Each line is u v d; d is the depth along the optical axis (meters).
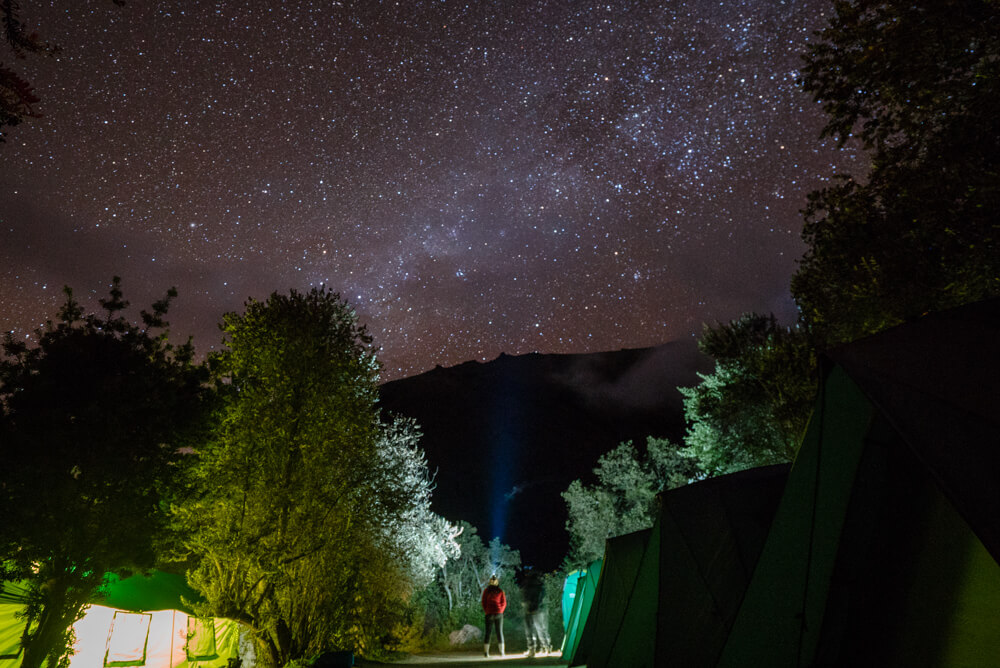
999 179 5.93
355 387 11.63
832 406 4.41
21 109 3.26
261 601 10.25
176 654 9.78
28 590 7.50
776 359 14.56
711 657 6.64
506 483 75.81
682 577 7.24
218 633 10.83
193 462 9.84
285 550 10.19
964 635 3.47
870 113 6.79
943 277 7.05
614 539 10.69
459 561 29.83
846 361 4.19
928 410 3.47
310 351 11.08
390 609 16.67
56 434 7.38
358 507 11.15
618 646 8.34
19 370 7.91
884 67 6.43
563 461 80.75
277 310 11.41
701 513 7.43
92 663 8.78
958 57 6.12
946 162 6.38
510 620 27.66
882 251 7.30
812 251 8.15
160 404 8.23
